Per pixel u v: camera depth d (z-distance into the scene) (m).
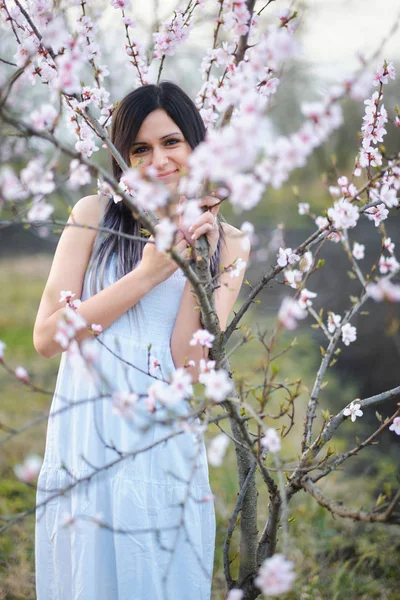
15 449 4.10
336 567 2.93
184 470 1.92
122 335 1.95
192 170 1.03
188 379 1.34
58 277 2.01
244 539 1.90
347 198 1.62
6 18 1.83
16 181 1.19
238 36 1.59
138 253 2.03
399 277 1.76
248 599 1.89
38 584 1.97
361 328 7.24
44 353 1.94
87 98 1.86
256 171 1.07
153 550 1.85
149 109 1.94
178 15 1.99
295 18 1.52
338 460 1.70
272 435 1.33
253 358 6.06
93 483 1.86
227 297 2.07
